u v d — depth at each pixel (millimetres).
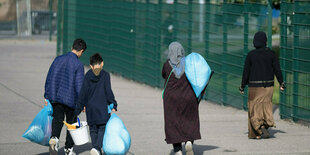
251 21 37938
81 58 69188
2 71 57594
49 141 23547
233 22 40031
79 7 68875
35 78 53031
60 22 75625
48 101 24453
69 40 71812
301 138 29219
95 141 23094
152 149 26406
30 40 107312
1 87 46938
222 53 41688
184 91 23016
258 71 28609
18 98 41781
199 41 45469
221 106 41719
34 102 40219
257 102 28703
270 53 28641
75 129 22812
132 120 34844
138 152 25719
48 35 113688
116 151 22094
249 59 28781
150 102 42688
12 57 72188
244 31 38344
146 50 52562
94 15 64812
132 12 54938
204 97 44906
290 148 26469
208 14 43875
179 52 23328
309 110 32750
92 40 66000
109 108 23172
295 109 34125
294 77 33906
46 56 74938
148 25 51906
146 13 52219
